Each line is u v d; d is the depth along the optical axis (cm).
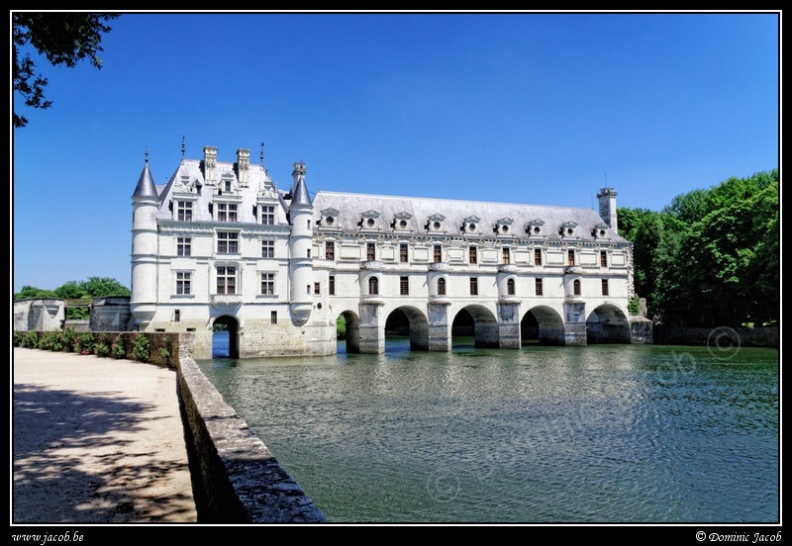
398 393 3447
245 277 5900
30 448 1445
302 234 6097
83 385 2670
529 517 1498
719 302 6956
